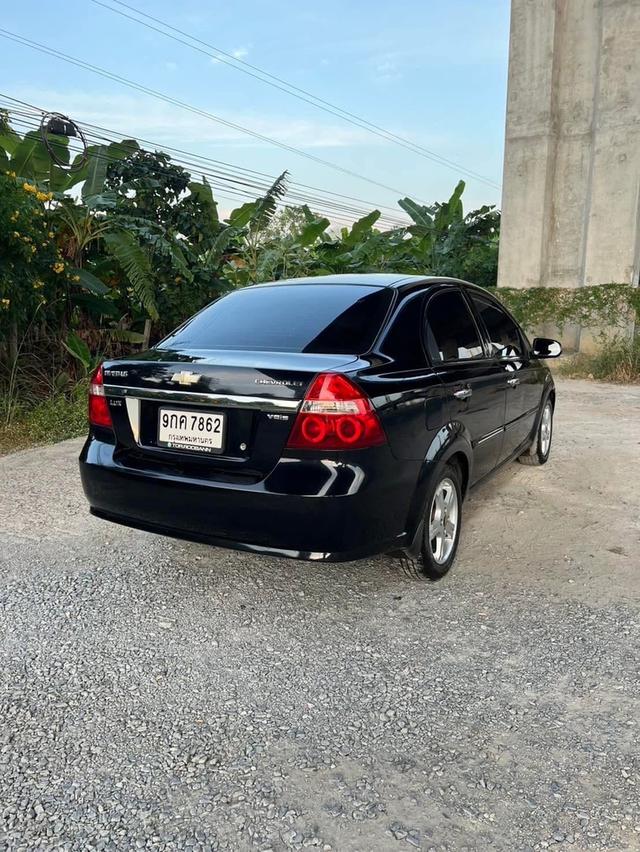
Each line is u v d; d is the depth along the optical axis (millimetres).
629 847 1771
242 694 2457
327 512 2621
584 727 2264
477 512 4516
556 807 1910
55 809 1908
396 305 3344
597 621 3000
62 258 7863
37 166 10438
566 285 14516
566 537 4051
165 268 10000
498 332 4434
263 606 3139
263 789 1985
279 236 16844
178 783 2010
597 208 13477
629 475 5395
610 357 12141
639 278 13680
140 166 10891
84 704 2395
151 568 3553
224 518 2771
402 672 2594
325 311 3316
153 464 2986
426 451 3096
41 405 7473
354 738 2215
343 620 3008
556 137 14172
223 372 2773
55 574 3475
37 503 4617
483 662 2662
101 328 9680
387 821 1862
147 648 2768
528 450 5441
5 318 6949
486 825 1848
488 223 20672
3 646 2775
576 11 13719
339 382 2641
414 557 3160
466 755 2129
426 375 3180
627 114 12938
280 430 2666
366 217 18312
